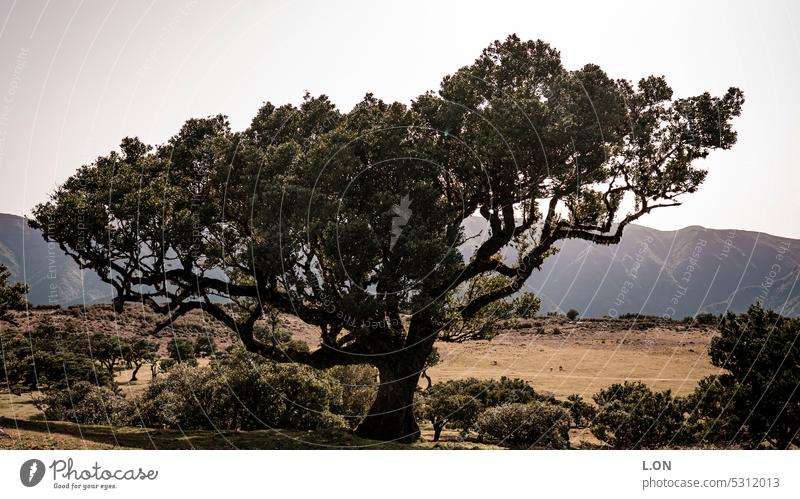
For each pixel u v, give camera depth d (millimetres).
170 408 31672
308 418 29781
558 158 23125
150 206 23203
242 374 30297
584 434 36812
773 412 27328
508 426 30953
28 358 56562
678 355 74375
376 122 24516
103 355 72750
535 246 27922
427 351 25984
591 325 97312
